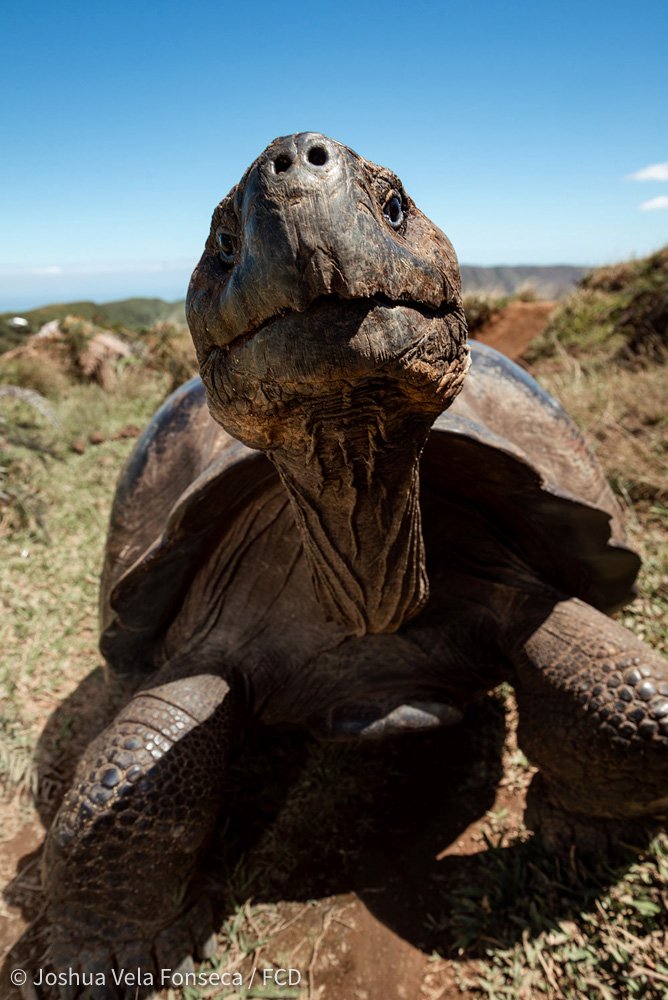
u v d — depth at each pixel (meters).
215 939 0.56
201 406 0.73
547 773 0.57
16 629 1.01
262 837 0.65
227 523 0.61
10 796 0.73
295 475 0.42
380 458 0.40
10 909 0.60
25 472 1.56
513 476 0.56
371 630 0.55
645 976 0.49
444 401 0.37
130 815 0.49
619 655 0.53
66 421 2.06
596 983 0.49
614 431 1.31
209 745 0.53
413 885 0.59
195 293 0.37
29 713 0.85
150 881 0.51
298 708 0.60
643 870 0.56
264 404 0.35
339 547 0.47
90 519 1.38
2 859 0.65
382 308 0.31
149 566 0.59
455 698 0.62
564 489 0.62
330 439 0.38
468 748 0.73
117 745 0.51
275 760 0.74
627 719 0.50
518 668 0.58
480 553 0.62
